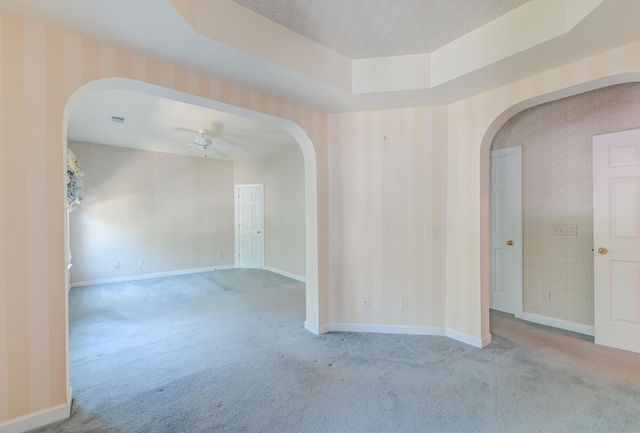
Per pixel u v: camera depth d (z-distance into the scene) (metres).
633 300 2.53
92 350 2.69
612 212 2.62
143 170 5.88
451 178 2.90
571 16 1.73
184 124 4.25
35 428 1.68
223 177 6.93
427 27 2.18
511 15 2.01
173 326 3.29
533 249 3.28
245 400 1.94
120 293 4.74
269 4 1.93
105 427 1.69
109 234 5.54
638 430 1.63
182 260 6.35
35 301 1.70
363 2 1.90
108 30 1.72
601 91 2.78
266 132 4.69
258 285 5.28
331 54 2.49
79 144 5.25
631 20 1.66
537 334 2.94
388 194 3.06
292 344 2.80
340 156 3.16
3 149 1.60
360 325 3.12
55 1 1.47
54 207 1.74
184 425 1.71
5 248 1.61
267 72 2.25
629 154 2.54
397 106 2.98
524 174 3.33
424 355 2.54
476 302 2.72
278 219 6.36
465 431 1.64
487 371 2.26
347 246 3.14
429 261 2.98
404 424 1.70
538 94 2.30
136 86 2.06
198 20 1.75
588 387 2.03
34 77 1.66
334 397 1.96
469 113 2.75
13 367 1.64
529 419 1.73
